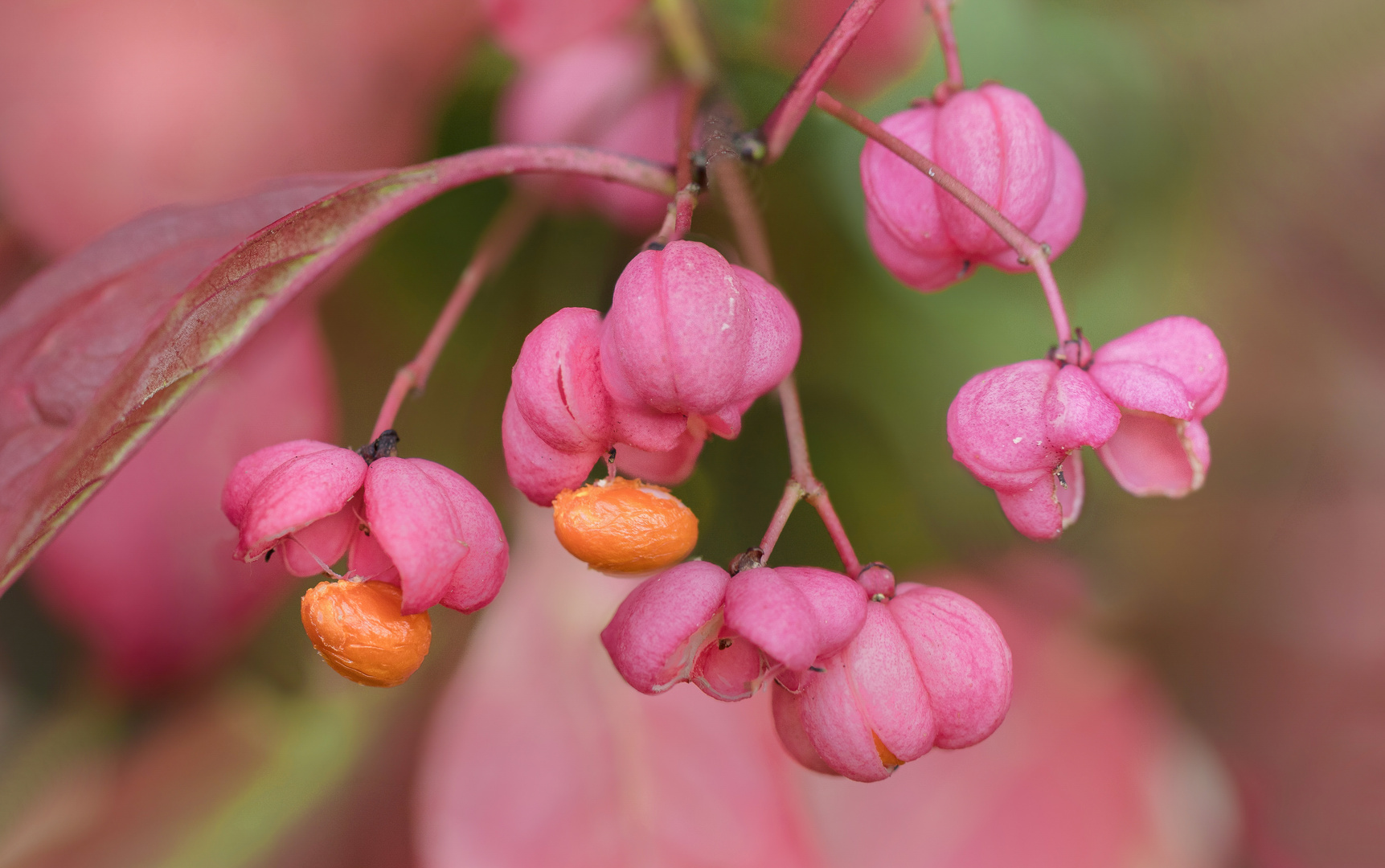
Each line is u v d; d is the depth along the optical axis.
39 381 0.20
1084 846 0.22
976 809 0.22
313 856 0.22
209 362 0.20
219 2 0.22
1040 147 0.20
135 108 0.22
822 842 0.22
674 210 0.20
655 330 0.19
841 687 0.19
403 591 0.19
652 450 0.19
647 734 0.22
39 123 0.22
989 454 0.20
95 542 0.22
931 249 0.20
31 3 0.22
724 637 0.19
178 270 0.20
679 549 0.20
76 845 0.22
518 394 0.19
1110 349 0.20
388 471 0.19
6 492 0.20
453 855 0.22
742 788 0.22
